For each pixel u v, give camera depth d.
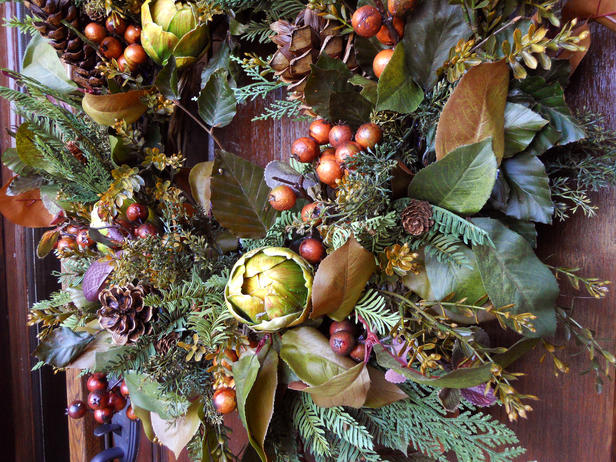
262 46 0.62
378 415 0.49
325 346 0.45
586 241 0.50
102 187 0.57
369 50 0.46
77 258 0.59
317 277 0.41
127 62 0.57
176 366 0.49
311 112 0.52
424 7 0.42
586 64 0.49
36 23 0.57
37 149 0.57
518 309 0.42
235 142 0.67
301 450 0.55
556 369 0.53
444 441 0.46
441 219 0.43
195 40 0.55
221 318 0.45
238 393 0.46
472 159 0.40
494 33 0.41
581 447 0.52
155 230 0.54
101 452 0.74
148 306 0.49
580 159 0.46
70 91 0.62
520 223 0.44
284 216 0.48
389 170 0.42
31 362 0.90
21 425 0.93
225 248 0.55
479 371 0.38
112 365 0.50
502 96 0.39
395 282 0.47
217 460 0.52
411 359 0.40
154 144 0.60
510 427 0.55
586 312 0.51
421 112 0.44
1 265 0.93
